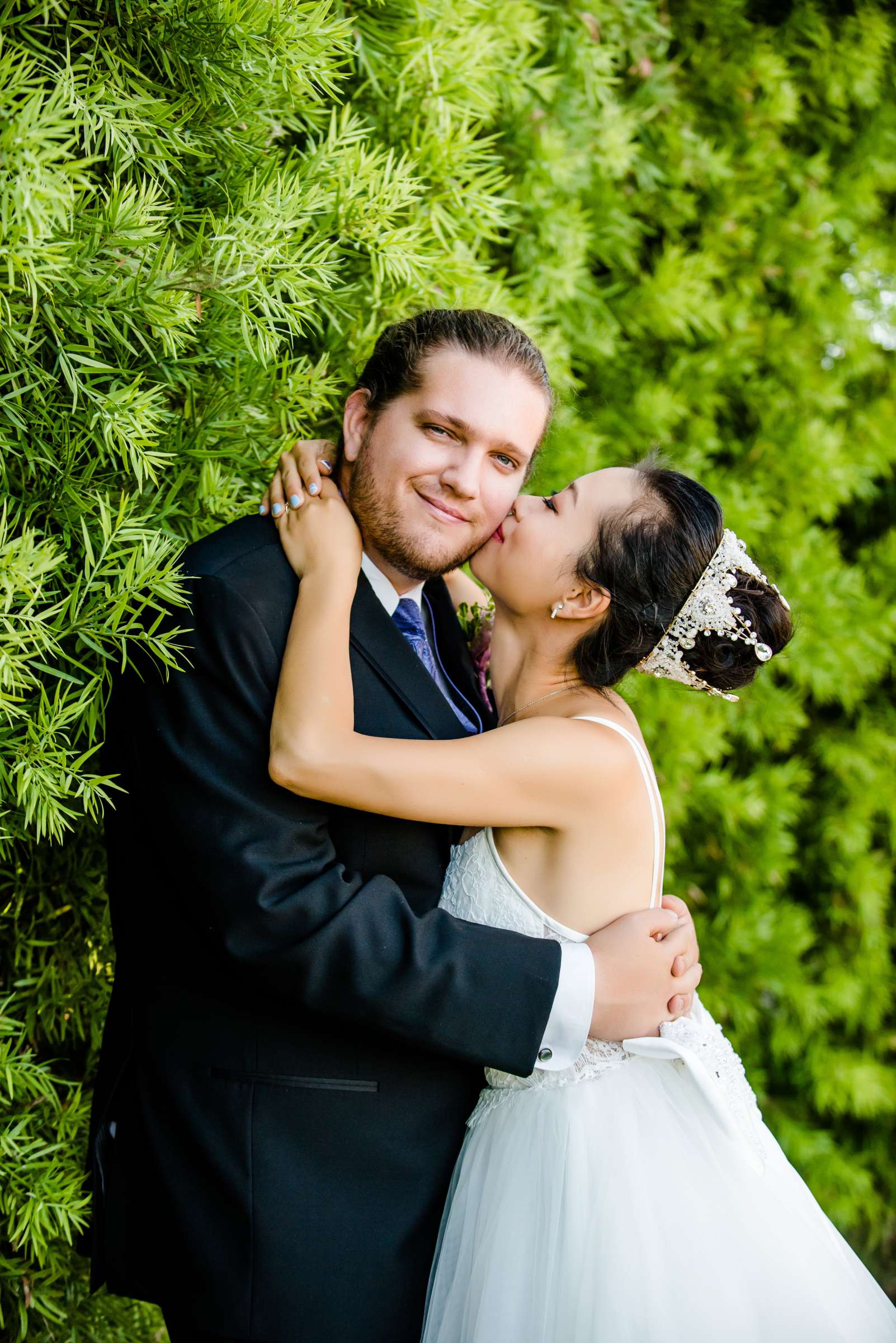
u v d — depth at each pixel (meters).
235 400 1.54
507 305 2.10
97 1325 1.74
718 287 2.88
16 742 1.19
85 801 1.24
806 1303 1.34
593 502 1.51
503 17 2.16
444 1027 1.29
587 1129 1.37
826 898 3.11
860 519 3.21
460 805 1.34
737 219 2.79
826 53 2.82
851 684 3.00
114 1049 1.46
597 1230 1.30
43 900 1.61
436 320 1.42
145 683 1.35
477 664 1.81
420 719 1.42
